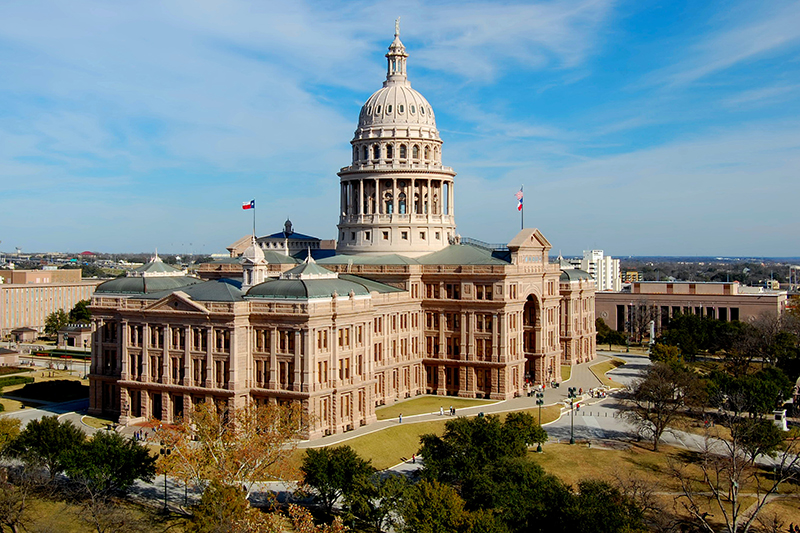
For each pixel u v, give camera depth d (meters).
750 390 143.88
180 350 136.38
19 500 96.25
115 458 101.62
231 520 84.81
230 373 131.12
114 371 148.50
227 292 135.62
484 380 166.62
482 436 106.06
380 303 156.62
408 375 168.00
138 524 92.06
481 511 84.19
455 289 169.88
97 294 152.25
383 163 191.38
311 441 126.50
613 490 94.38
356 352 138.38
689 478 113.50
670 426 141.25
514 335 168.62
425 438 109.00
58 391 168.00
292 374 130.12
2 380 181.25
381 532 96.25
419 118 194.38
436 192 196.50
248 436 104.31
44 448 104.75
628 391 166.38
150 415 139.12
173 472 99.62
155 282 153.62
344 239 197.50
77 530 91.56
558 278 191.12
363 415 139.38
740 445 120.44
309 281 135.00
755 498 111.06
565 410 159.00
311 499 106.00
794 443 129.50
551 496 86.94
